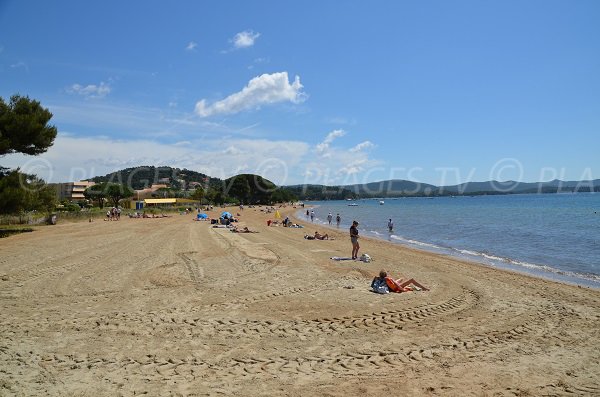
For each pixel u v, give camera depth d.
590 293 13.41
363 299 11.66
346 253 22.42
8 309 10.35
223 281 14.02
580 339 8.67
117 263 17.38
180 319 9.59
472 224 47.66
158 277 14.50
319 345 8.02
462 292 13.20
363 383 6.29
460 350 7.88
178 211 75.81
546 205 95.19
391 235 37.25
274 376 6.51
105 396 5.69
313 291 12.61
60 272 15.23
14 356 7.20
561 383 6.40
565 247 27.12
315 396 5.82
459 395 5.93
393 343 8.21
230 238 29.30
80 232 32.66
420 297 12.15
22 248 22.08
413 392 6.00
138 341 8.08
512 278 16.11
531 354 7.73
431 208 98.75
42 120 30.45
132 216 59.19
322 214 81.25
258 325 9.21
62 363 6.91
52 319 9.48
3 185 27.23
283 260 18.95
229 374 6.56
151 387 6.01
